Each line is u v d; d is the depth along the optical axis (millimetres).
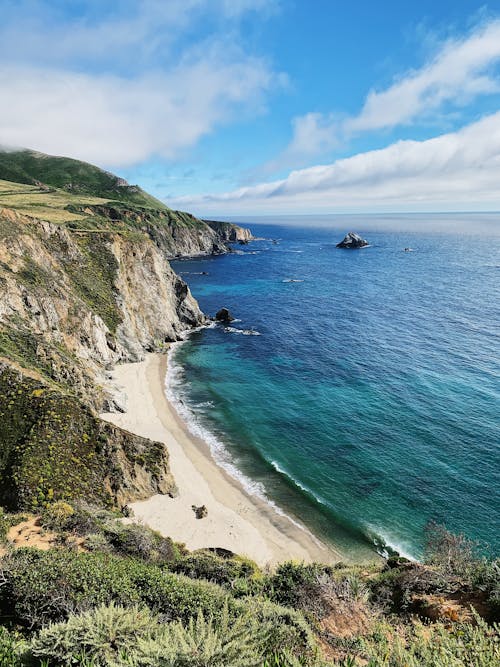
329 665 8344
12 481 27594
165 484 34344
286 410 50750
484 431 44188
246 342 77688
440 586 13461
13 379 35812
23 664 8461
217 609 12258
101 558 15328
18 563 14031
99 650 8367
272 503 34875
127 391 55031
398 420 47125
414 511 33375
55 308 55469
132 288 78375
